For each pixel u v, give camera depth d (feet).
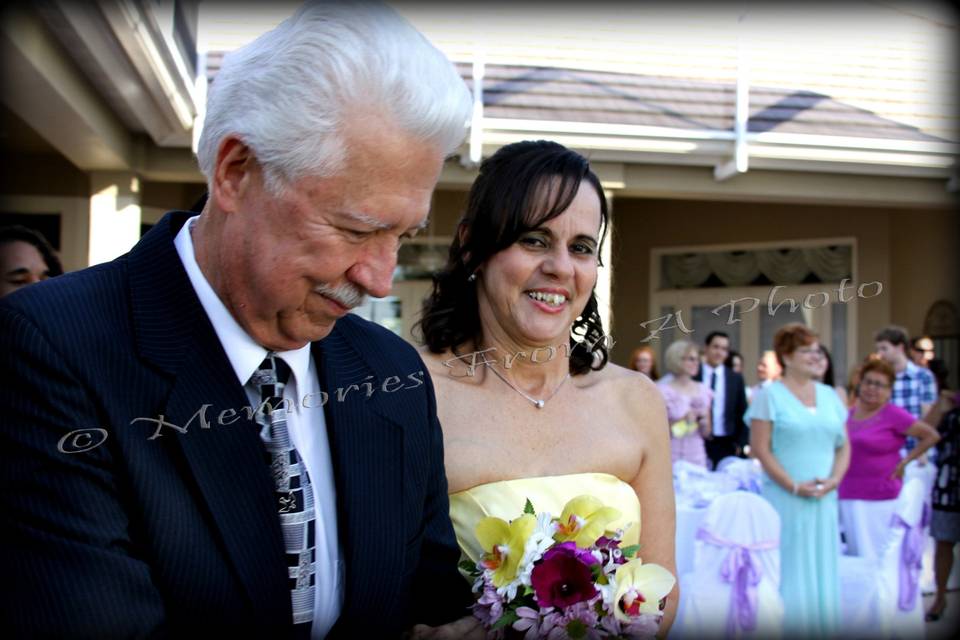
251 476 3.81
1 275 8.88
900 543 16.14
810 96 26.91
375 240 3.61
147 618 3.42
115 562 3.37
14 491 3.37
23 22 13.66
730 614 13.38
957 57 28.37
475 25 25.46
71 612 3.26
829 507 15.15
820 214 35.65
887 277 34.63
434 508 5.03
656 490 6.72
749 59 27.25
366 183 3.41
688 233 37.40
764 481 15.61
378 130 3.36
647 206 38.01
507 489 6.03
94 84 18.37
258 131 3.43
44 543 3.32
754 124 25.79
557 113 24.57
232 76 3.60
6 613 3.26
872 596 15.76
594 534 5.42
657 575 5.38
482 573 5.26
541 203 5.82
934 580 19.69
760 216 36.55
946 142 26.55
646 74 26.40
